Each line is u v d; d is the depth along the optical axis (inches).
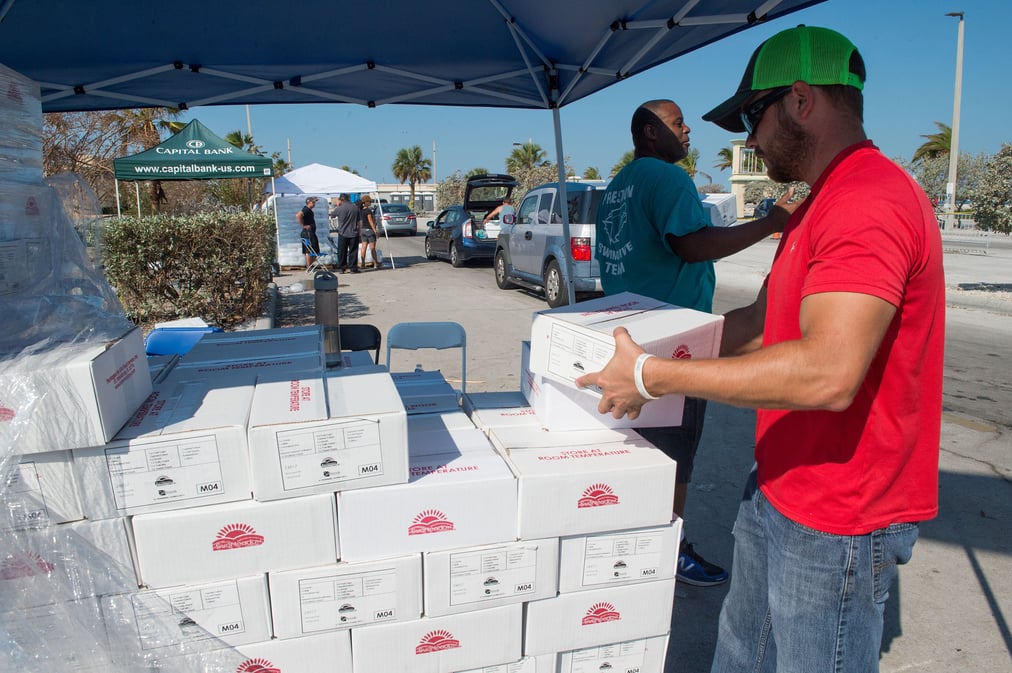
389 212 1131.3
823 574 61.6
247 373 80.4
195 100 144.6
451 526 67.2
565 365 73.0
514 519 68.8
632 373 60.2
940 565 130.2
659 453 74.7
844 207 53.6
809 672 63.6
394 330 150.1
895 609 116.9
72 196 84.7
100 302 75.5
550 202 401.1
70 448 57.0
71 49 113.9
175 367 83.7
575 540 71.6
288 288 476.7
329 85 144.3
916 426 58.7
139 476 59.9
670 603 76.9
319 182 619.5
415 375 110.8
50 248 71.7
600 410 65.2
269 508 62.9
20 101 67.7
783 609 64.9
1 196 63.8
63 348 59.3
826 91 59.8
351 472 64.0
